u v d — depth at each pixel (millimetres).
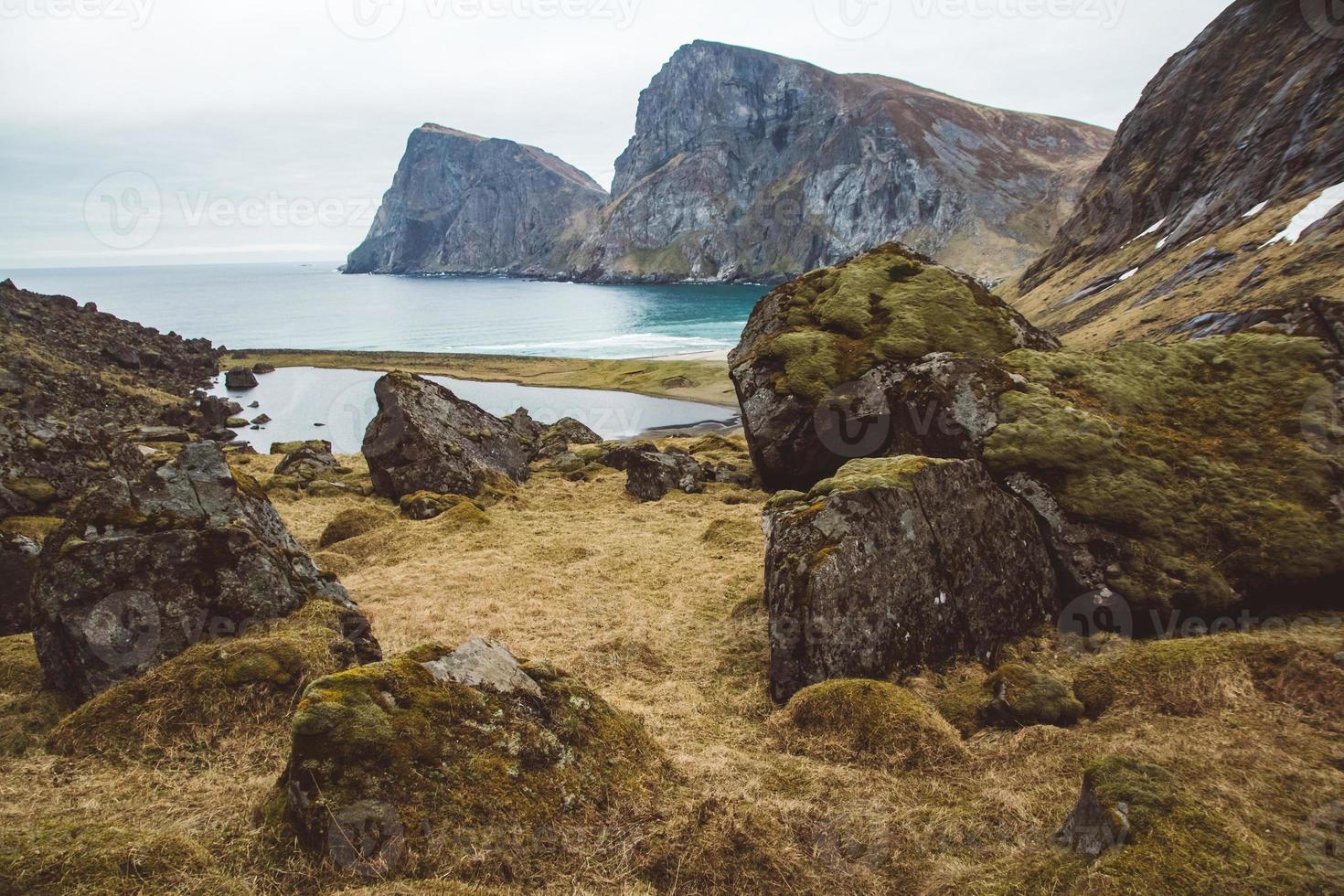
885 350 25938
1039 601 14570
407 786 7219
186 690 10000
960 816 8273
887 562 12977
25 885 5855
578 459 39375
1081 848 7047
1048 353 20969
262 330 193625
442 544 23984
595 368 108500
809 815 8312
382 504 30906
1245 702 10008
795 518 13617
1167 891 6176
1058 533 15492
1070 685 11484
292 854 6844
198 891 6141
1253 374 18922
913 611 12953
